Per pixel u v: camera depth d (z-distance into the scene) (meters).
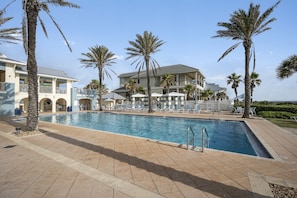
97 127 13.98
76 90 27.67
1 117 16.70
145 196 2.77
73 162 4.40
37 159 4.64
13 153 5.20
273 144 6.32
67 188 3.04
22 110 22.44
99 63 27.03
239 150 7.05
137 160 4.57
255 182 3.25
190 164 4.26
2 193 2.87
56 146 6.05
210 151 5.41
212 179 3.40
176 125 13.98
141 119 17.94
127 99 39.06
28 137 7.59
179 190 2.96
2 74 20.45
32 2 8.30
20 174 3.64
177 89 32.69
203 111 23.53
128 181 3.31
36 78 8.89
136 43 22.02
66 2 9.19
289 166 4.11
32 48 8.59
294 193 2.82
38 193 2.87
